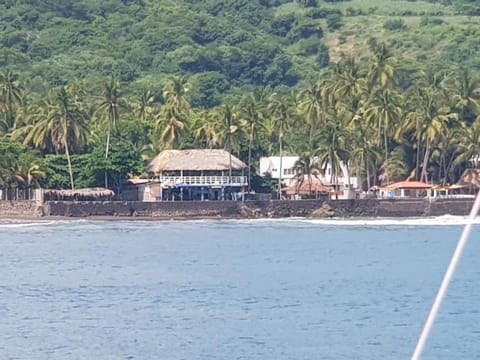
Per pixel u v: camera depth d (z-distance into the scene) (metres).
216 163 178.50
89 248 128.25
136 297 83.94
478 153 181.75
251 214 171.25
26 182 170.38
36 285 92.00
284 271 102.56
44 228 158.38
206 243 134.50
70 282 94.12
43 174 170.25
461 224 164.50
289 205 172.38
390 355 60.62
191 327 69.44
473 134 181.12
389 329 68.38
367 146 179.88
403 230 155.25
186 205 170.75
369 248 127.12
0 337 65.94
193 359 59.47
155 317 73.81
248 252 122.50
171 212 170.12
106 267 107.00
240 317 73.62
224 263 110.62
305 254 120.06
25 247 129.88
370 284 91.88
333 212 172.25
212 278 96.94
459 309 76.50
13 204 168.62
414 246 130.12
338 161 177.75
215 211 170.88
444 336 66.00
